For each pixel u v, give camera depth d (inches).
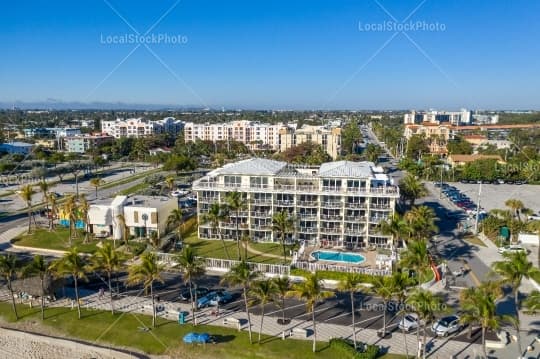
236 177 3708.2
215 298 2586.1
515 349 2074.3
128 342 2224.4
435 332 2212.1
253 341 2178.9
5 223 4498.0
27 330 2380.7
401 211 4335.6
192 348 2148.1
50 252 3582.7
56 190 6225.4
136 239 3823.8
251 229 3708.2
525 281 2832.2
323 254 3289.9
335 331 2263.8
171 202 4136.3
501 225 3752.5
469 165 6697.8
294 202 3572.8
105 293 2768.2
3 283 2886.3
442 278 2854.3
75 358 2149.4
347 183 3462.1
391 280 2027.6
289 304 2591.0
